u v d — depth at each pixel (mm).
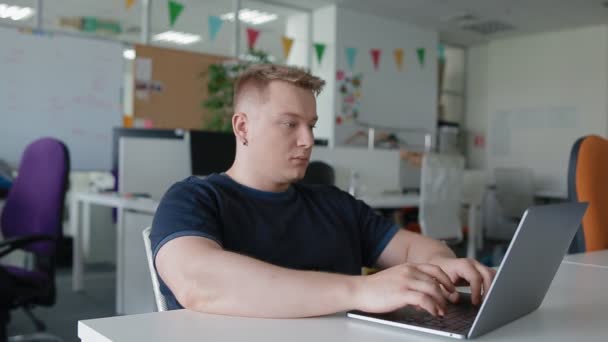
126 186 3459
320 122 7129
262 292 777
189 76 6012
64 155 2283
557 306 903
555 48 7910
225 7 6652
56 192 2236
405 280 760
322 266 1132
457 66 9141
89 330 720
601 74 7445
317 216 1174
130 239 3260
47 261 2180
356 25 7168
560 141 7824
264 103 1042
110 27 6254
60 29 5789
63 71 5145
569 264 1340
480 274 912
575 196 1642
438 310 737
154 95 5789
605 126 7402
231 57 6320
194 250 849
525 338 715
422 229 4094
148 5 6039
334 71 6980
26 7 5219
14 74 4902
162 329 717
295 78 1042
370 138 7355
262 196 1104
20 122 4934
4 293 2037
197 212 959
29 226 2311
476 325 689
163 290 962
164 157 3576
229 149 3707
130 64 5645
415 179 5402
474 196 6262
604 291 1027
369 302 754
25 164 2434
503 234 7441
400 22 7629
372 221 1285
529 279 760
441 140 8258
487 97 8742
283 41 6277
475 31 8078
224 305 784
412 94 7844
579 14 7023
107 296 3846
